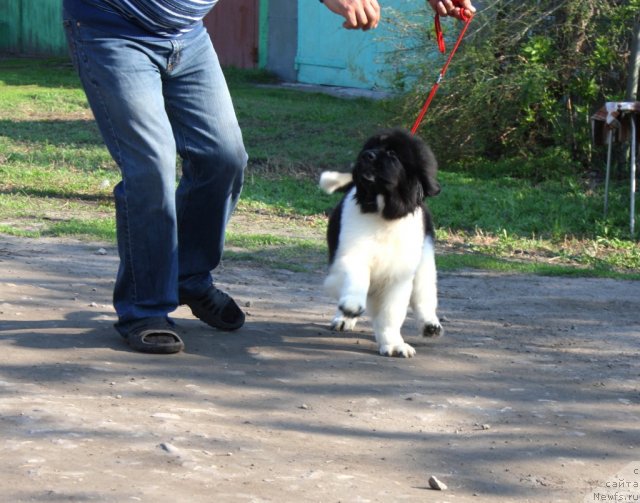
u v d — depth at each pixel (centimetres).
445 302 944
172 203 643
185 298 717
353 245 685
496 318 875
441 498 437
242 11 3078
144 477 427
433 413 573
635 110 1389
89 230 1199
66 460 441
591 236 1361
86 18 615
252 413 546
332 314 848
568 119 1755
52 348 643
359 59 2720
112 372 600
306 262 1120
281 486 432
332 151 1878
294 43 2934
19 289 859
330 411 562
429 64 1753
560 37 1755
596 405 609
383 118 2005
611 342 797
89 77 622
